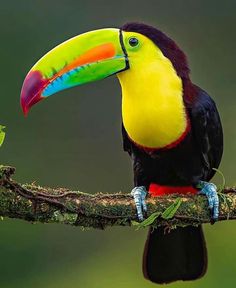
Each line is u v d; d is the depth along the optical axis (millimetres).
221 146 10141
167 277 10023
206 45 17172
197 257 9969
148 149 9719
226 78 17125
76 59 9461
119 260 14688
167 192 10055
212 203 9234
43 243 14945
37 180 15852
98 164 16000
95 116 16297
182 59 9664
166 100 9500
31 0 16812
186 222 9234
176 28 17172
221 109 16609
